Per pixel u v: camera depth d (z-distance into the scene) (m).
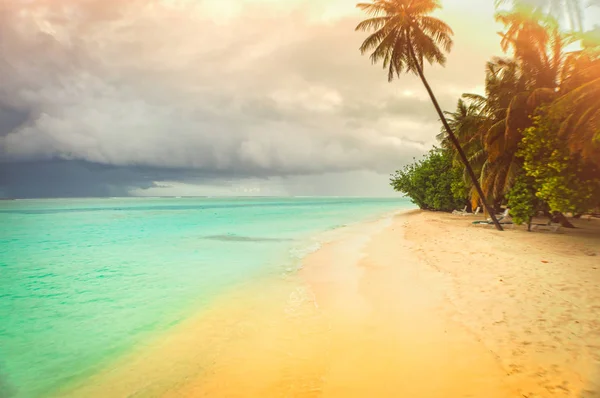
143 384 5.11
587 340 5.15
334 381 4.71
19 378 5.48
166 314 8.18
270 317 7.57
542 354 4.88
